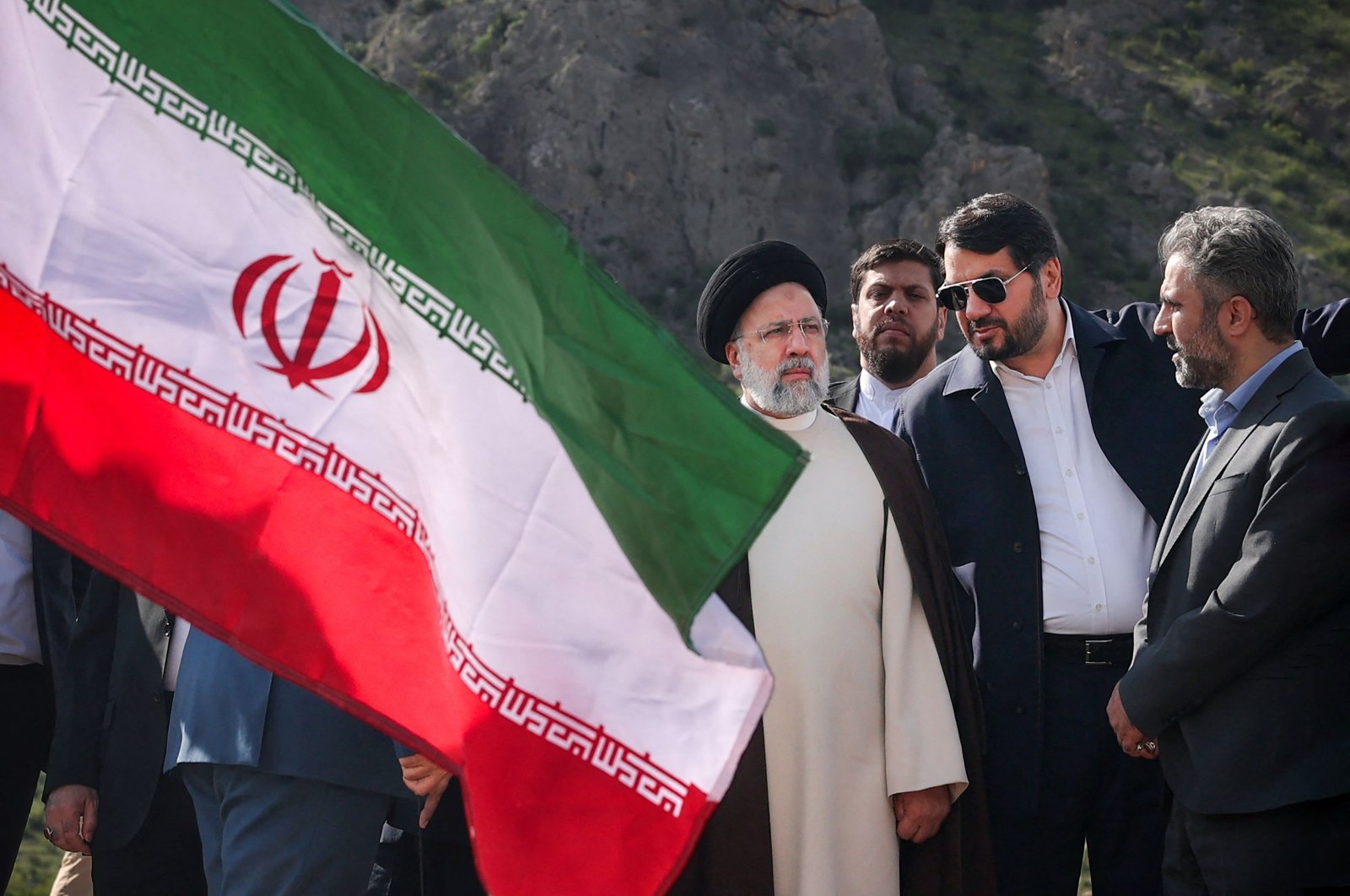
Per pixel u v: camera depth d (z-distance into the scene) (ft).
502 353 9.61
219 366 9.70
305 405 9.69
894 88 171.73
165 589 9.62
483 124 157.69
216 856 12.80
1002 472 14.55
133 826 13.94
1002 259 14.38
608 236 150.61
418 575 9.65
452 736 9.50
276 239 9.69
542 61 160.76
